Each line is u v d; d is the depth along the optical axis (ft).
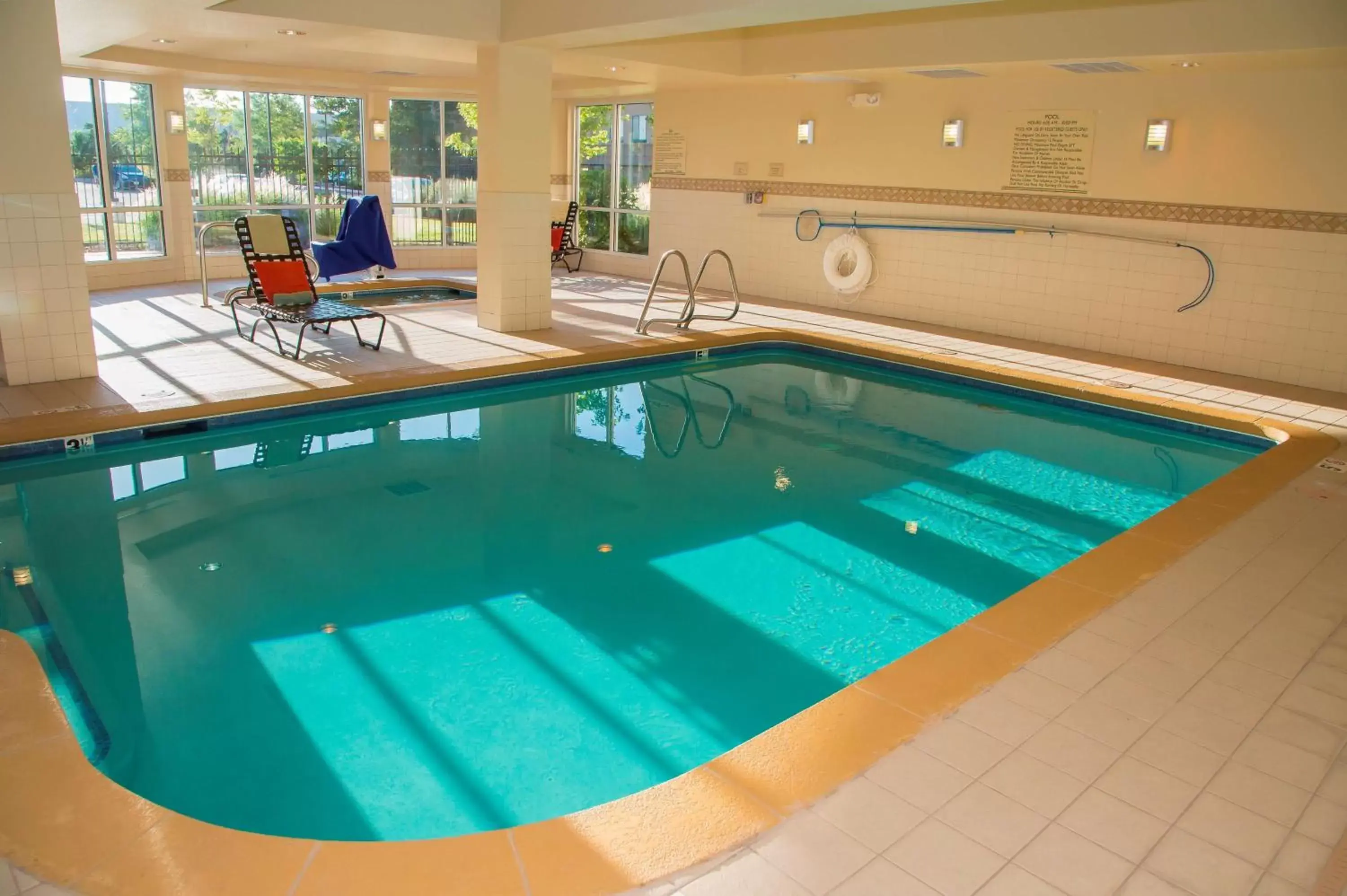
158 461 18.38
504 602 13.41
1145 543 13.83
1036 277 29.04
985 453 20.86
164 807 8.60
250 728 10.28
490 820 8.96
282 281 24.95
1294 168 23.82
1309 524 14.70
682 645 12.41
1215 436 21.62
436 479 18.35
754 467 19.74
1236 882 7.11
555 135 44.06
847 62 28.25
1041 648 10.63
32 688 9.31
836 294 34.40
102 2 19.58
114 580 13.69
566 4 23.02
